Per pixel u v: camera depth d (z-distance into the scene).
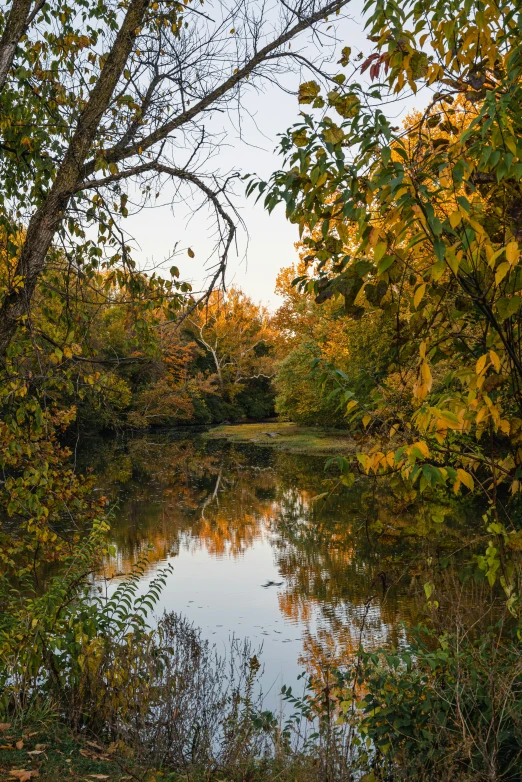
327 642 7.65
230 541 14.38
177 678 4.92
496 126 2.65
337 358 28.59
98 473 28.62
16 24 5.07
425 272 2.98
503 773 3.32
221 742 4.71
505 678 3.67
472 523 11.98
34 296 5.85
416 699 3.91
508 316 2.76
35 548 6.60
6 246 5.82
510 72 2.76
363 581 10.27
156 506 19.64
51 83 6.18
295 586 10.39
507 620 5.50
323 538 14.02
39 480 6.43
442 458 3.19
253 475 27.48
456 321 3.23
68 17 6.41
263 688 6.25
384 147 2.58
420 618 6.60
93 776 3.87
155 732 4.46
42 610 5.21
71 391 5.79
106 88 5.29
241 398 70.31
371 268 2.86
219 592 10.26
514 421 3.00
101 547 5.93
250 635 8.06
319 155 2.82
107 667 4.82
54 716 4.68
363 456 3.01
